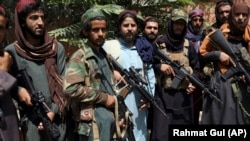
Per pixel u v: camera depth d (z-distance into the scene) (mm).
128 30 4141
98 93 3219
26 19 3314
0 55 3164
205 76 4586
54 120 3373
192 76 4430
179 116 4523
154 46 4535
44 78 3352
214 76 4457
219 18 5305
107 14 5887
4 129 3043
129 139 3453
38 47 3336
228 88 4348
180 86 4512
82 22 3379
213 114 4391
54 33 5992
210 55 4430
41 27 3340
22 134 3303
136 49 4234
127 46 4191
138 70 4152
